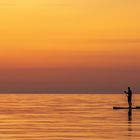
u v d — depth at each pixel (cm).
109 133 6500
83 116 9494
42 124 7819
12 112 10900
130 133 6500
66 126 7469
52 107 13275
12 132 6662
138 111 11081
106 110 11488
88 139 5878
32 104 15750
